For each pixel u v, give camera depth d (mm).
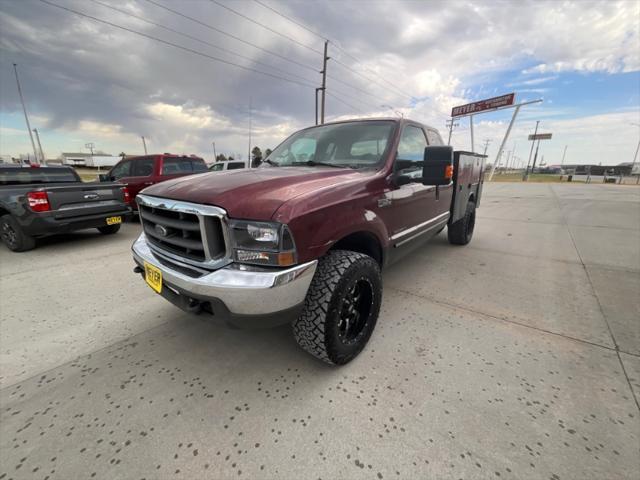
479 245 5348
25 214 4719
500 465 1410
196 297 1711
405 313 2844
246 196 1746
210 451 1499
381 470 1396
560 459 1433
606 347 2307
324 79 22844
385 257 2529
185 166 8211
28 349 2344
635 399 1795
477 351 2268
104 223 5566
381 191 2404
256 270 1654
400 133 2850
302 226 1691
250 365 2137
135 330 2598
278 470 1402
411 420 1661
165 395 1866
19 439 1571
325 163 2836
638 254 4738
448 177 2242
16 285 3549
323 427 1626
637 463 1410
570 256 4648
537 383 1934
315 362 2164
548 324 2646
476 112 41469
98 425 1653
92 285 3545
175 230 1977
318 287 1855
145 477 1379
